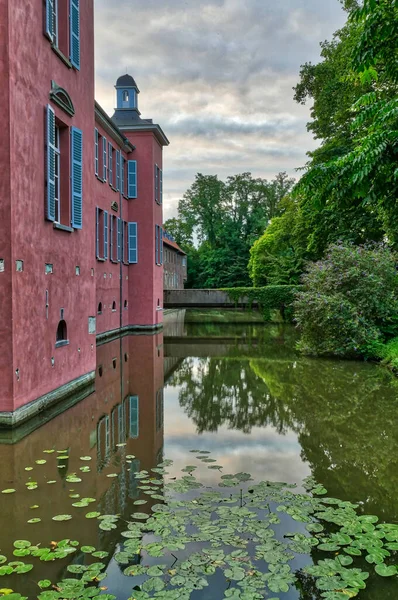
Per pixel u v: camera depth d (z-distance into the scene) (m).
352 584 3.16
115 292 19.36
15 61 6.70
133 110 22.45
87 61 10.05
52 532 3.86
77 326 9.40
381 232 19.64
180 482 4.96
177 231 68.38
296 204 27.69
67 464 5.48
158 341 18.27
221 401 8.75
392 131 5.38
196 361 13.58
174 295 36.38
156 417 7.65
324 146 21.44
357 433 6.81
